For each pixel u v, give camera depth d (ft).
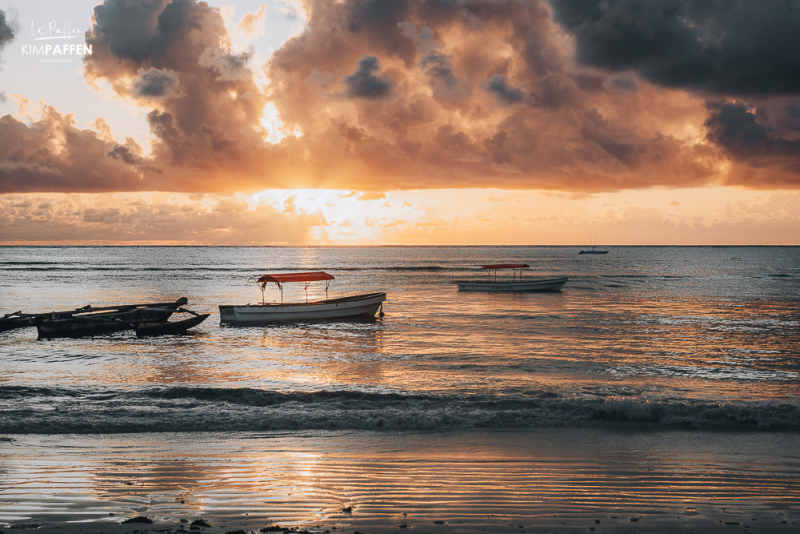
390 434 40.65
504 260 581.94
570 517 25.22
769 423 42.60
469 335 102.78
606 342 93.40
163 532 23.22
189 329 113.70
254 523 24.29
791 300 172.65
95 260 517.55
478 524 24.34
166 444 37.68
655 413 44.62
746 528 24.16
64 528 23.54
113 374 67.72
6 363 76.43
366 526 24.06
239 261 517.55
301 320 120.37
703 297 183.62
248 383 60.75
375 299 127.44
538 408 47.16
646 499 27.53
